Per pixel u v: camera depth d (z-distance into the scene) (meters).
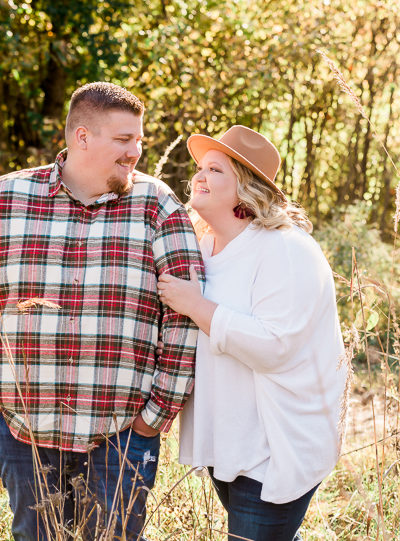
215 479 2.40
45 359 2.27
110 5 9.75
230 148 2.32
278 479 2.16
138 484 2.34
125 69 10.16
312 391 2.23
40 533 2.36
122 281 2.28
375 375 4.67
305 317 2.19
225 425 2.25
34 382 2.28
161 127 9.51
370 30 9.77
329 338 2.28
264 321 2.19
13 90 10.55
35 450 2.12
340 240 7.30
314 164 10.58
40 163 9.48
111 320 2.27
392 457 2.99
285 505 2.20
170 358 2.31
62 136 9.72
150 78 9.84
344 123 10.27
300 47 9.25
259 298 2.23
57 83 10.43
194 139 2.46
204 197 2.38
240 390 2.26
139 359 2.31
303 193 10.48
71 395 2.28
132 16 10.02
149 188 2.37
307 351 2.23
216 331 2.20
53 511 2.06
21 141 10.88
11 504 2.41
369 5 9.67
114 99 2.27
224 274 2.34
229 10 9.61
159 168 2.92
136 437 2.36
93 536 2.31
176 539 2.69
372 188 10.65
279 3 9.83
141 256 2.31
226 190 2.35
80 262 2.29
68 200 2.32
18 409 2.30
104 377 2.27
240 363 2.26
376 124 10.40
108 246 2.30
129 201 2.35
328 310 2.28
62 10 9.55
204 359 2.32
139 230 2.32
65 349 2.27
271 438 2.18
